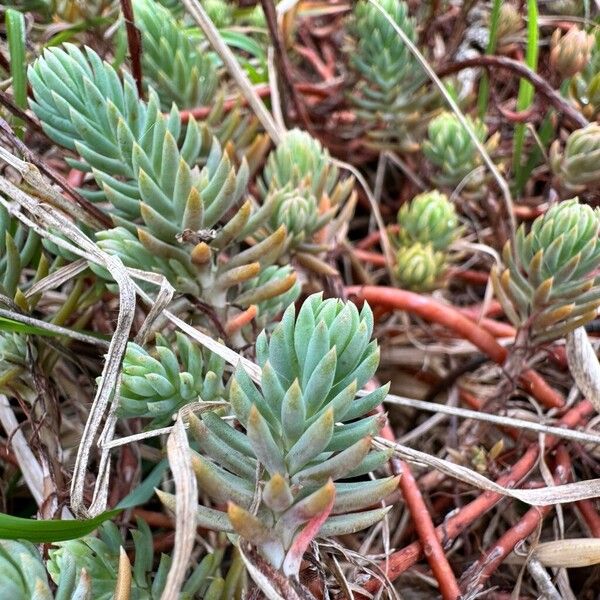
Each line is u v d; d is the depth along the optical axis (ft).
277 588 0.25
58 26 0.56
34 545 0.30
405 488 0.37
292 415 0.24
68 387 0.44
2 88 0.47
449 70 0.58
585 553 0.36
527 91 0.56
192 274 0.37
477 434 0.43
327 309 0.26
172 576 0.23
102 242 0.36
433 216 0.52
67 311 0.40
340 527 0.26
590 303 0.40
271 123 0.53
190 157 0.39
